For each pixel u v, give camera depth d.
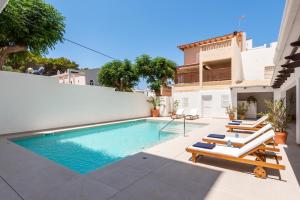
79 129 11.36
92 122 13.79
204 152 4.93
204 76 19.44
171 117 18.14
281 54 5.18
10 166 4.84
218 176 4.21
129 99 17.39
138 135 11.39
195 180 4.00
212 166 4.83
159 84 21.39
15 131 9.56
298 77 6.93
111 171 4.46
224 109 17.28
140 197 3.30
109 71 21.33
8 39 10.73
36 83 10.48
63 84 11.91
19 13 9.68
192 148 5.17
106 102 15.02
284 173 4.39
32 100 10.28
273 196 3.37
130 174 4.29
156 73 21.36
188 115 17.30
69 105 12.24
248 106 17.19
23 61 13.68
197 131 10.23
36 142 9.09
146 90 23.81
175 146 6.88
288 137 8.33
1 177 4.18
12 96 9.48
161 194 3.40
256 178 4.12
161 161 5.20
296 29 3.49
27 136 8.98
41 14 10.41
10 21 9.34
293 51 4.90
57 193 3.45
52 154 7.41
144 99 19.42
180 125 14.60
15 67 23.64
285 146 6.75
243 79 18.44
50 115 11.13
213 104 17.92
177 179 4.04
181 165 4.89
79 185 3.76
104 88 14.86
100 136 11.02
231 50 16.78
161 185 3.76
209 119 16.56
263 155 4.78
